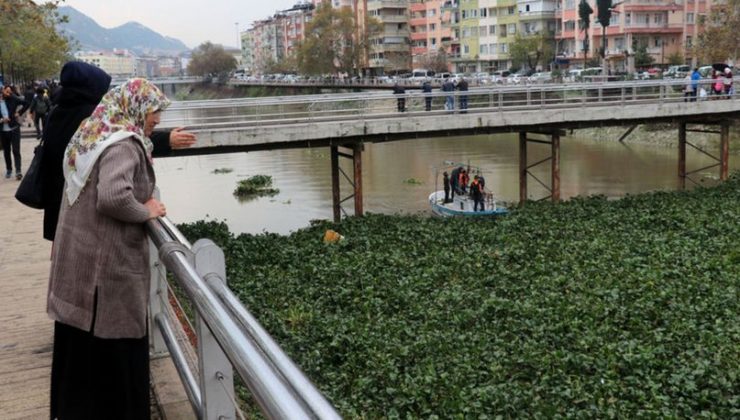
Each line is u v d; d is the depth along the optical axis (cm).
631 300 1323
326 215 2833
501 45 8175
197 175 3978
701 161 3791
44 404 432
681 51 6956
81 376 311
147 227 306
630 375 994
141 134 312
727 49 4769
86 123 314
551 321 1223
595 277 1477
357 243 1852
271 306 1323
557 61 7431
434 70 8700
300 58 8538
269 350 170
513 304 1302
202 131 2138
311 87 8175
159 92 323
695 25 6869
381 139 2419
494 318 1250
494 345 1116
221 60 12425
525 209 2378
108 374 309
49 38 3759
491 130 2570
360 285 1445
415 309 1299
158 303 477
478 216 2347
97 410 311
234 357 173
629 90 3628
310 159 4481
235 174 3959
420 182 3472
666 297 1316
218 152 2230
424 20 9431
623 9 6844
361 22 9594
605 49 6756
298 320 1233
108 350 306
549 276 1511
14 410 424
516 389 940
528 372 1009
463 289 1434
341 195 3206
